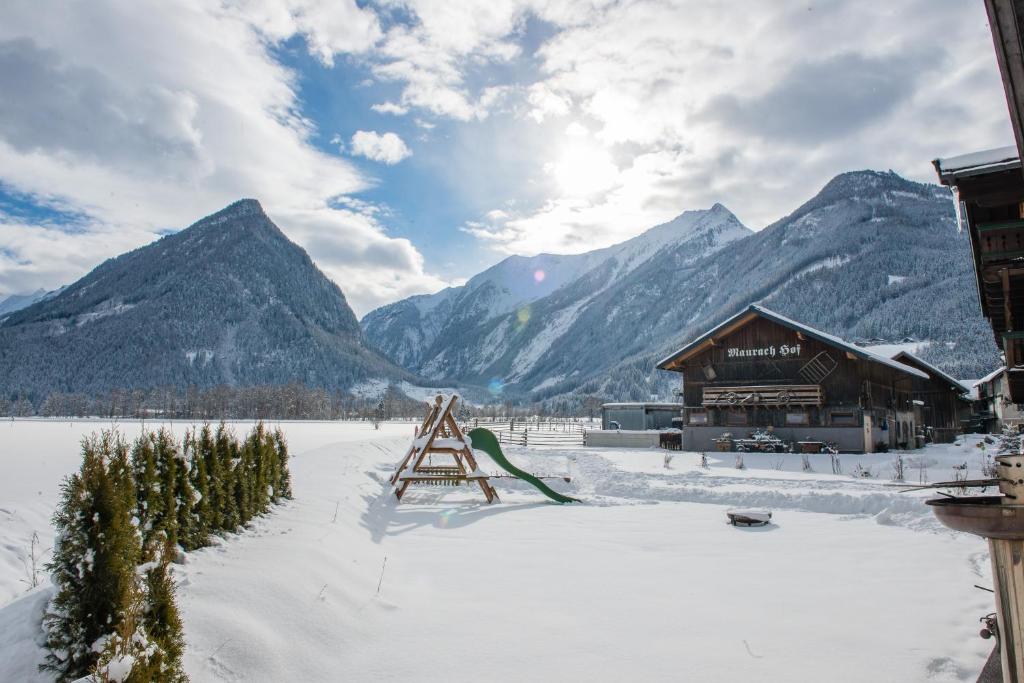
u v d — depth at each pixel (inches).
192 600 234.7
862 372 1270.9
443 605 294.4
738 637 250.8
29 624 201.2
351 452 879.1
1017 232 308.7
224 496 347.3
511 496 700.0
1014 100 150.1
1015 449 1037.2
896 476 805.9
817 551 411.8
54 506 410.9
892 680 209.0
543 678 213.2
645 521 535.2
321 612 256.4
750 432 1352.1
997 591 123.6
